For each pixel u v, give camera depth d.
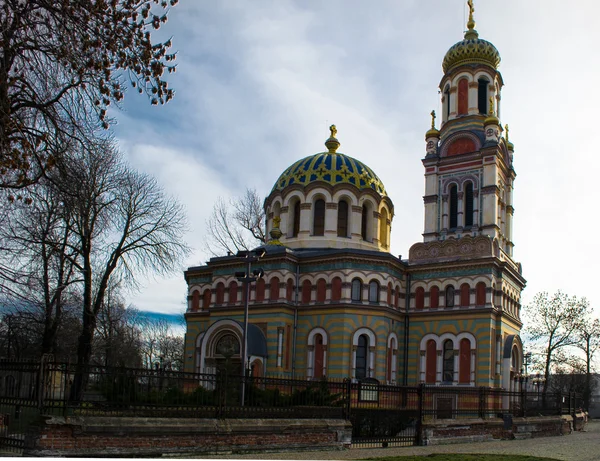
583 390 98.25
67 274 44.00
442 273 56.53
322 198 62.94
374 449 29.52
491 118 62.53
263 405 27.69
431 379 55.03
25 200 20.88
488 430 38.06
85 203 25.34
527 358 86.38
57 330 50.00
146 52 20.36
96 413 22.00
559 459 25.61
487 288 53.94
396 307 56.97
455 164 63.62
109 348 61.84
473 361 53.06
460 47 67.19
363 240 63.31
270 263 56.44
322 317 54.91
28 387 22.19
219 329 54.00
